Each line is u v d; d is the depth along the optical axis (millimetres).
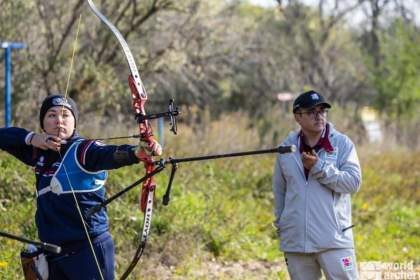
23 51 25750
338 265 11203
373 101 59469
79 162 9609
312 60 57000
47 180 9727
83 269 9633
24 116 25188
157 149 9367
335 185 11133
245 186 24891
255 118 35375
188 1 28844
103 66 27094
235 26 33562
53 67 26547
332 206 11266
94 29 27797
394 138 40781
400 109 55156
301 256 11516
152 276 15922
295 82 54344
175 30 29938
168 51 29109
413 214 25656
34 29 26547
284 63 54531
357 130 39875
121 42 10133
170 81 34625
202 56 31359
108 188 19047
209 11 30484
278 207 11875
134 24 28156
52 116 9820
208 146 27078
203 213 19766
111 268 9938
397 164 33938
